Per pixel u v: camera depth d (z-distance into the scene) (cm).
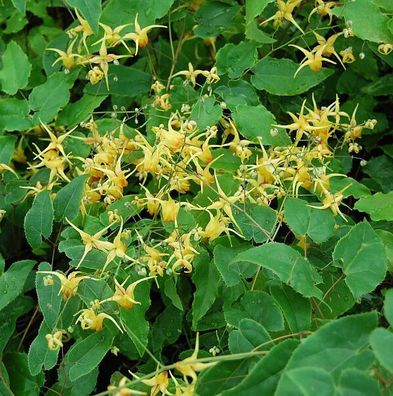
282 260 44
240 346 43
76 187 55
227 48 61
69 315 52
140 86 64
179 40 69
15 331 60
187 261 50
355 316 37
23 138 67
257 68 60
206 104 56
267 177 53
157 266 51
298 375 34
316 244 51
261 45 61
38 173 61
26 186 61
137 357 57
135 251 51
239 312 47
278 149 54
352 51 65
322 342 37
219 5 66
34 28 76
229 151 56
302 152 53
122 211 54
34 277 60
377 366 38
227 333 53
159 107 60
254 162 57
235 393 38
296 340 39
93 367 49
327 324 37
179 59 70
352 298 49
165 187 54
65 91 62
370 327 37
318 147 55
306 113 64
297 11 65
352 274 45
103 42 58
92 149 60
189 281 58
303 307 47
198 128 56
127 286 51
